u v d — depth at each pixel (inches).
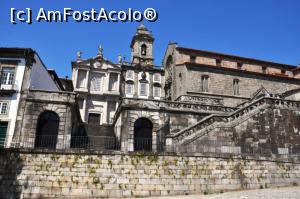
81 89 1907.0
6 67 984.9
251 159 776.3
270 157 791.1
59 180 685.3
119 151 723.4
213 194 701.9
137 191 696.4
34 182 681.0
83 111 1854.1
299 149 936.3
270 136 923.4
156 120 1015.0
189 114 1061.8
